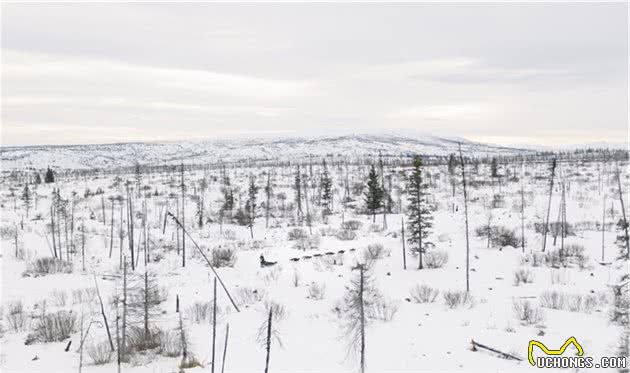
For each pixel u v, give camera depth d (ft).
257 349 49.75
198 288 87.71
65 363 46.34
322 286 85.87
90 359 47.47
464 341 51.01
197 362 45.16
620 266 97.50
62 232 165.68
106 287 88.89
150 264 119.65
